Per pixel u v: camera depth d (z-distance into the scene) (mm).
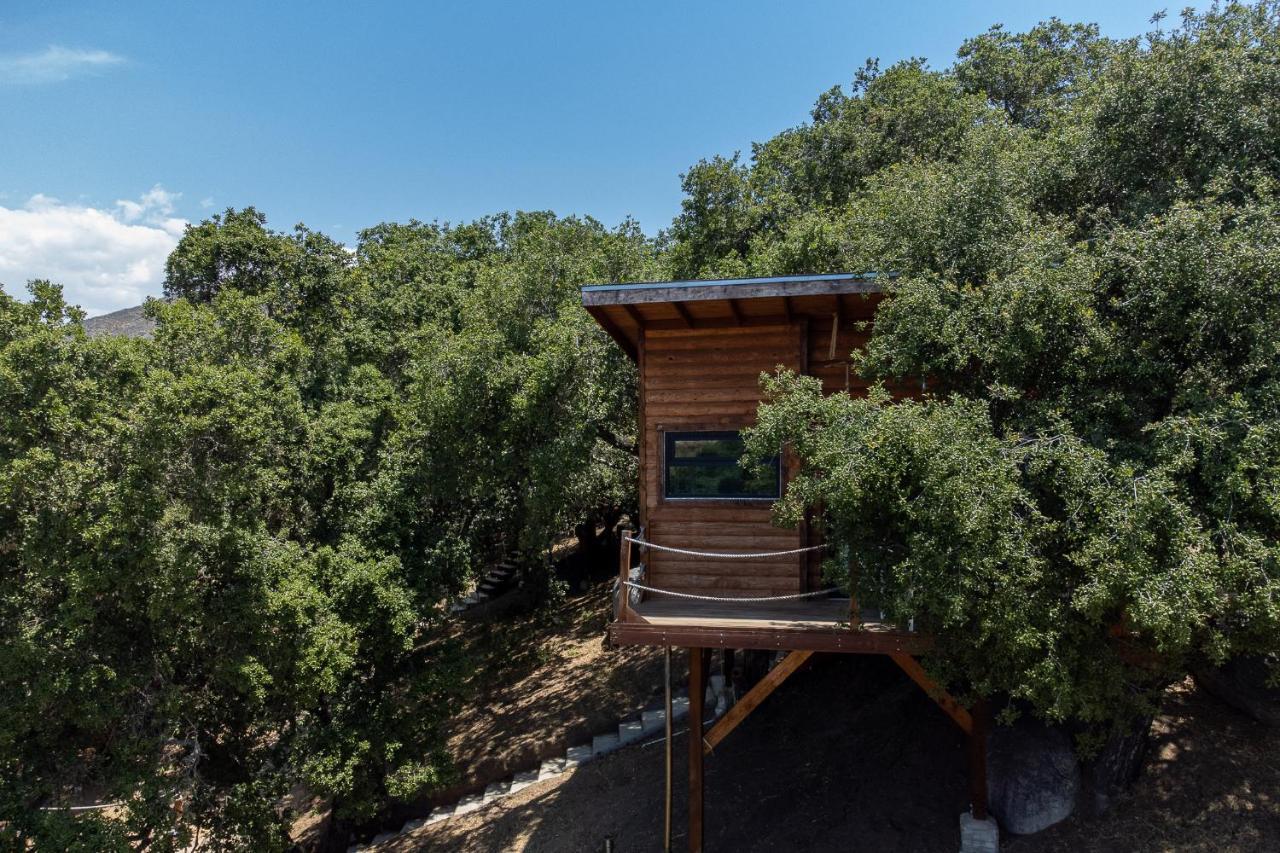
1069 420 7469
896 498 7309
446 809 15469
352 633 12375
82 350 11273
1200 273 6949
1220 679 10594
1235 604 6609
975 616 7438
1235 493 6477
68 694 11102
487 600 27281
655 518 10664
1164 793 9625
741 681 15133
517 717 17469
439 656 14820
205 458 10805
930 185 9445
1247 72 8617
